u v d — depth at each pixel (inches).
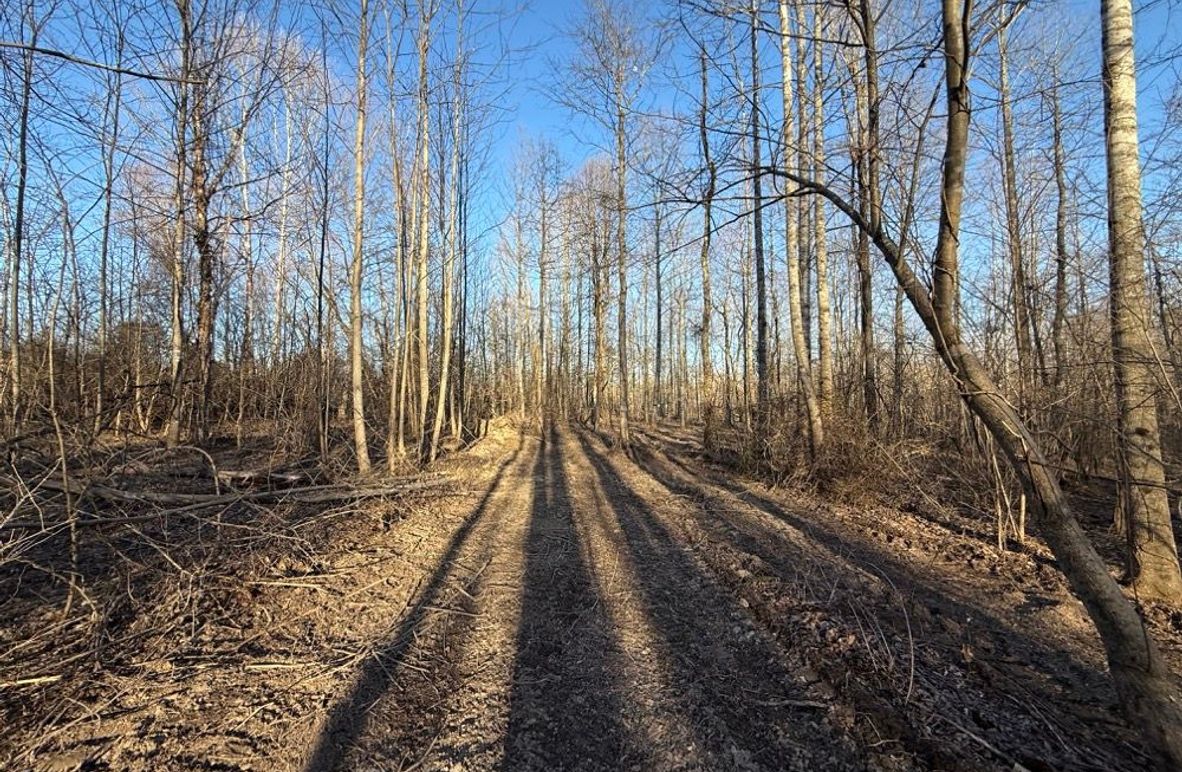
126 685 128.5
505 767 107.5
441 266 574.9
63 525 158.7
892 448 330.3
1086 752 105.1
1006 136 206.2
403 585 201.9
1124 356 169.6
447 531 287.1
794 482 388.5
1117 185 174.1
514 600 191.9
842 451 355.9
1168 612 167.6
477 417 952.3
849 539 257.9
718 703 127.5
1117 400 180.4
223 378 593.9
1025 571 209.2
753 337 924.0
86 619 152.1
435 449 565.6
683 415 1219.9
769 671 140.9
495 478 482.6
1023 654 146.8
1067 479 331.9
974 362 102.9
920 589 193.2
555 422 1418.6
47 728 112.6
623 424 690.2
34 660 134.3
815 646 147.4
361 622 169.6
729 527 282.8
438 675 141.3
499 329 1544.0
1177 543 252.4
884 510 318.0
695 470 515.8
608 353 1208.8
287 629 161.9
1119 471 191.8
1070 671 138.6
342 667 140.9
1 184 266.5
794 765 105.9
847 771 103.2
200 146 385.7
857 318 500.7
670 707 126.4
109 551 216.5
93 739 110.6
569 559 240.5
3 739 109.0
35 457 177.2
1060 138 191.9
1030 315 205.8
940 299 103.7
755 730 117.0
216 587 181.2
